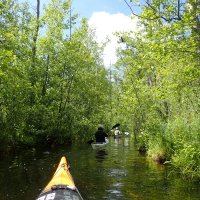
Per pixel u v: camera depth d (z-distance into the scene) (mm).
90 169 12969
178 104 16719
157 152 14797
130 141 30188
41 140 23719
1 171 12438
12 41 15102
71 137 27578
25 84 17391
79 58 24859
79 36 24828
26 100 21078
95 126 31094
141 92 20594
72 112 26203
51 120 22891
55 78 23672
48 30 23547
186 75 11828
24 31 19938
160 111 19469
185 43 10531
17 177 11312
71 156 17406
